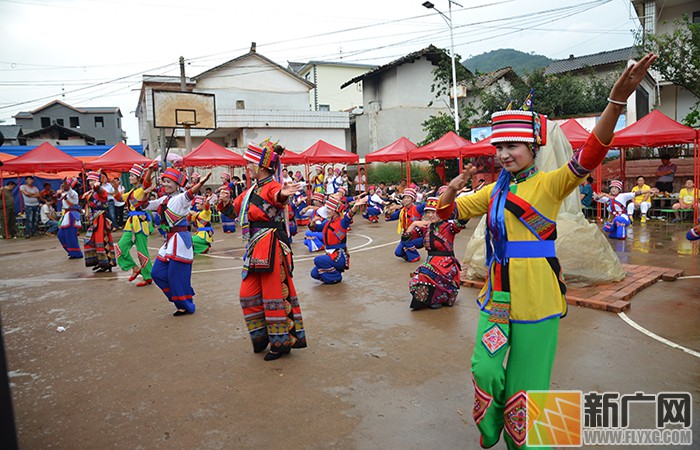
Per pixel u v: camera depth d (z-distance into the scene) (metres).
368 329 5.43
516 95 24.30
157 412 3.66
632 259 8.70
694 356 4.32
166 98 20.36
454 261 6.13
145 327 5.81
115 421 3.55
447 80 26.69
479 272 7.04
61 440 3.30
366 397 3.78
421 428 3.30
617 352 4.47
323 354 4.72
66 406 3.82
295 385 4.04
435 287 6.01
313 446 3.12
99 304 7.01
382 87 29.03
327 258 7.58
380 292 7.10
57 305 7.05
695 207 13.05
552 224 2.64
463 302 6.35
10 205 17.41
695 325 5.10
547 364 2.64
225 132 29.09
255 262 4.50
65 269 10.12
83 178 17.30
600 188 15.10
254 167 4.58
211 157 19.02
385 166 28.06
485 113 24.97
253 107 29.69
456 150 17.53
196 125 21.02
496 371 2.65
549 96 24.12
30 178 16.98
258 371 4.36
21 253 12.98
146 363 4.67
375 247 11.42
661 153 19.31
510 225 2.69
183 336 5.42
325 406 3.66
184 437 3.29
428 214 6.09
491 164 20.75
